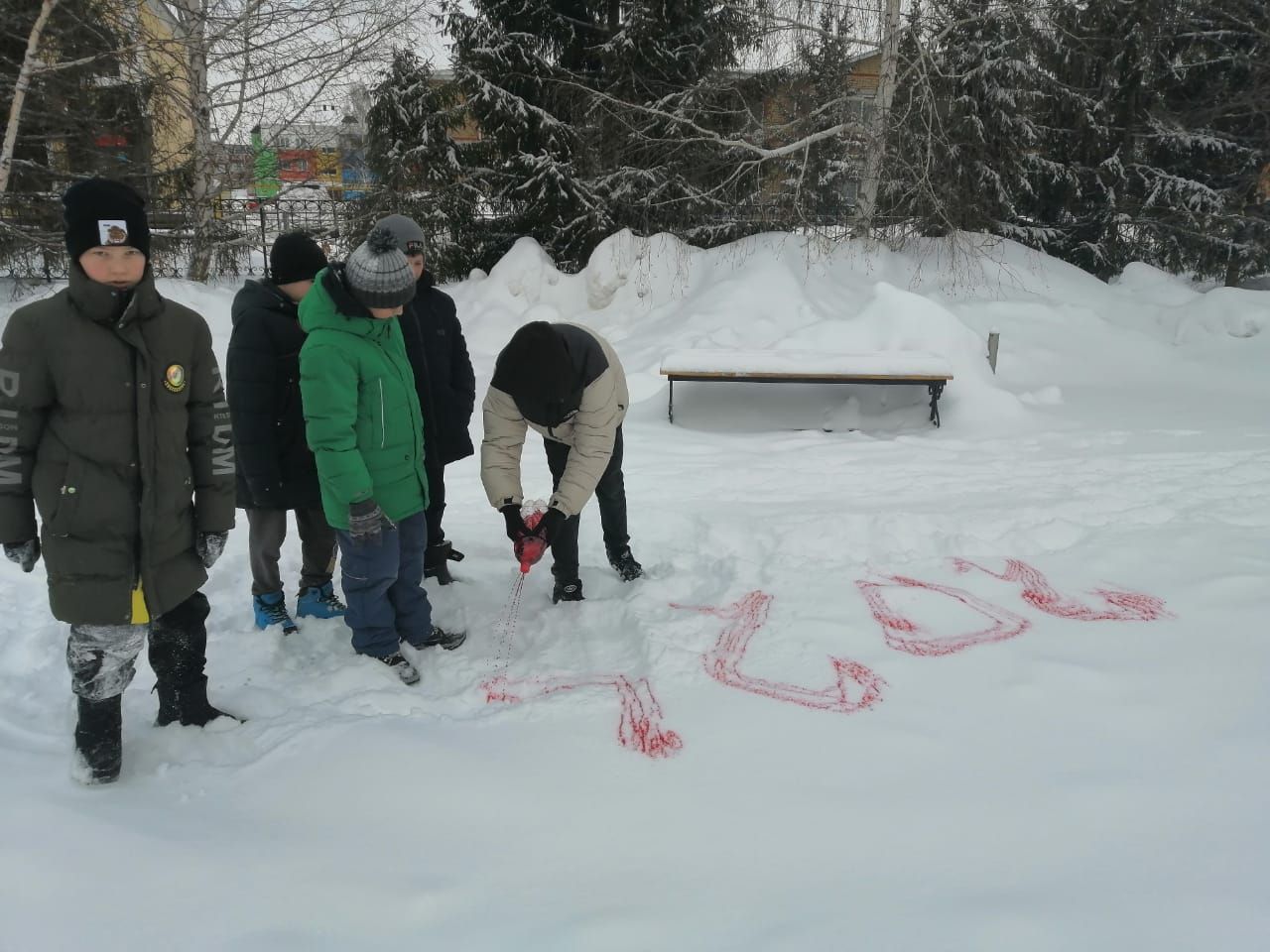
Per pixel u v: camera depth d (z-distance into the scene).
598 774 2.51
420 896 1.94
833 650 3.32
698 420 7.88
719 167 13.34
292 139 14.13
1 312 11.10
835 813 2.30
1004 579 4.02
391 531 3.14
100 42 11.84
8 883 1.90
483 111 13.73
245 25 12.30
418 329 3.75
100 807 2.25
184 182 13.45
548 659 3.34
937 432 7.45
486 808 2.32
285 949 1.78
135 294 2.29
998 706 2.88
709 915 1.90
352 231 13.59
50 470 2.27
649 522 4.85
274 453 3.37
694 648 3.35
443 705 2.97
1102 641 3.36
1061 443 6.89
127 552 2.37
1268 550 4.20
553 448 3.80
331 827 2.23
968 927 1.85
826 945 1.80
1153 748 2.60
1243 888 1.97
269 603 3.61
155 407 2.38
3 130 11.78
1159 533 4.55
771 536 4.63
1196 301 11.37
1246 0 15.80
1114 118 16.03
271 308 3.35
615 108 13.37
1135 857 2.10
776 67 12.80
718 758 2.60
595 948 1.80
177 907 1.88
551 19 14.09
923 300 8.49
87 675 2.34
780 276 10.95
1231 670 3.07
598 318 12.04
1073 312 11.20
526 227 14.57
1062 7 14.02
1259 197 16.03
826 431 7.61
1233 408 8.27
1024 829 2.22
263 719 2.81
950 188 12.37
